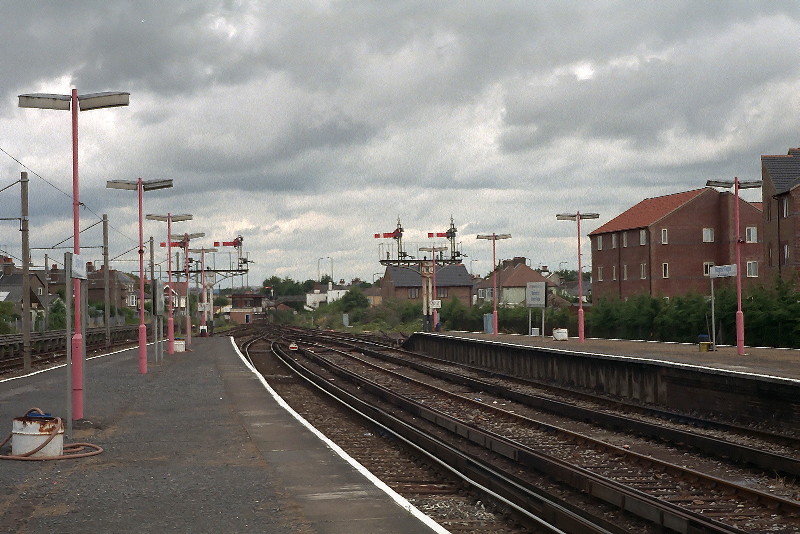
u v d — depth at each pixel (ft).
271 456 47.78
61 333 188.44
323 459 46.75
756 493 40.83
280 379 123.24
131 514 34.47
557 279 493.36
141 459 47.09
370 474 42.52
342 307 427.33
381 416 73.61
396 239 247.09
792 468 47.39
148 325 284.61
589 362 100.37
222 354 156.04
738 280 107.65
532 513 38.55
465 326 258.37
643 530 36.63
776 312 122.42
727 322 133.80
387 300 378.53
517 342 157.28
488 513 39.27
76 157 65.10
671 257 241.35
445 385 116.16
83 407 66.13
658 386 83.41
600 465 51.65
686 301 149.07
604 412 76.23
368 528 32.19
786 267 172.04
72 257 55.06
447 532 31.63
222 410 69.67
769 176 179.93
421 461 53.72
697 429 67.51
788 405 63.36
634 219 256.11
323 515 34.17
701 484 44.86
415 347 199.72
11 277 360.48
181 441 53.42
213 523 33.01
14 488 39.55
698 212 241.76
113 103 65.87
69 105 65.26
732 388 70.69
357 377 115.96
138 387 90.17
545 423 68.33
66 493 38.42
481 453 58.08
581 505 41.78
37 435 47.16
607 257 263.90
